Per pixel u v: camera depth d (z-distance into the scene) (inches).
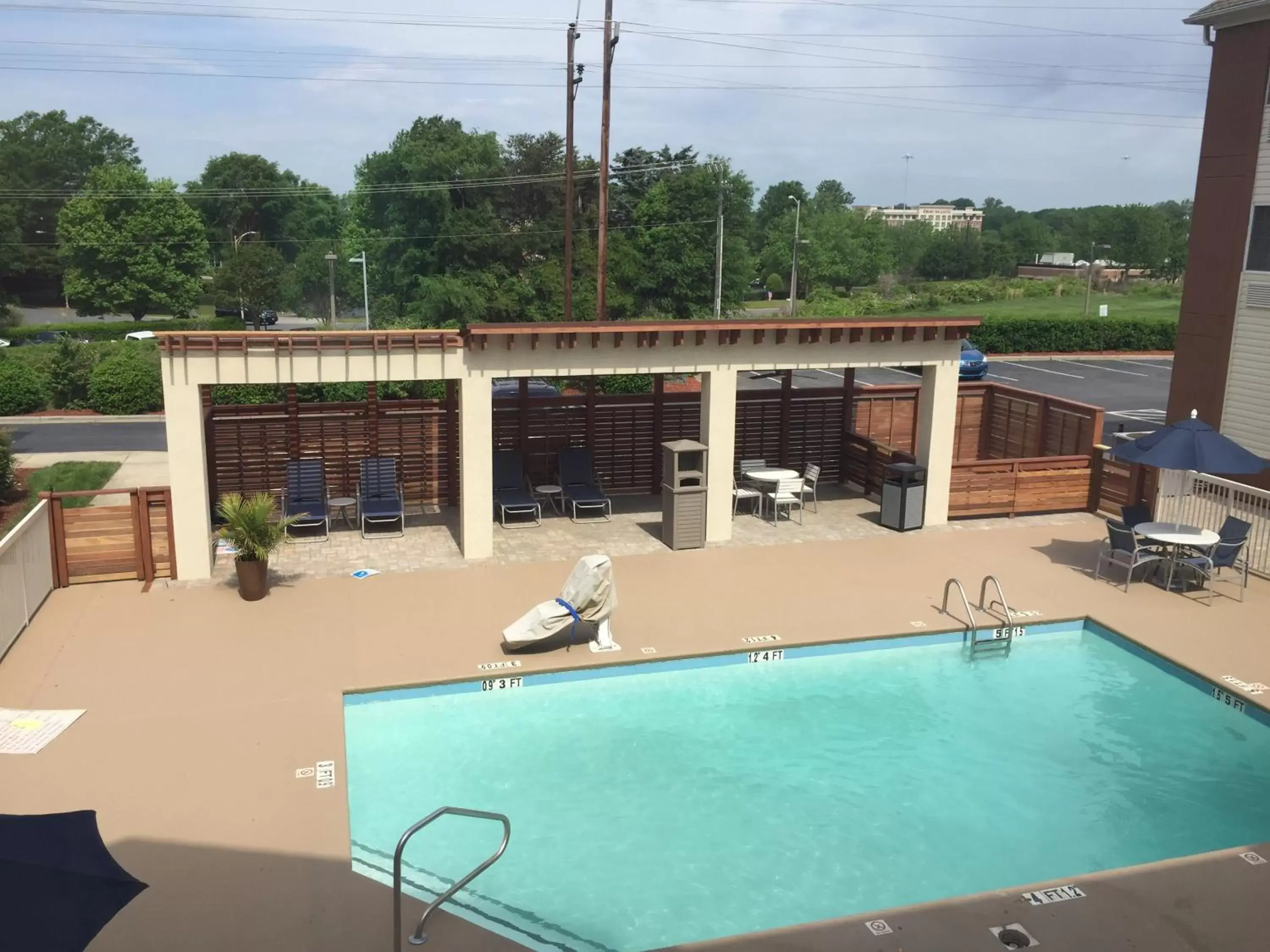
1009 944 283.4
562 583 574.6
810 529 695.7
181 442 550.3
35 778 358.3
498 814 298.5
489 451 604.4
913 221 4178.2
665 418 772.6
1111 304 2994.6
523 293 2273.6
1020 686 482.9
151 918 285.9
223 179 3686.0
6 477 827.4
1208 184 814.5
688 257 2465.6
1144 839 361.7
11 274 3159.5
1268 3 738.8
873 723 444.1
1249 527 573.9
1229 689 460.1
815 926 291.1
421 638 493.4
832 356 658.2
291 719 408.2
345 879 308.3
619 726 434.9
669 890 325.4
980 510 727.1
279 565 599.8
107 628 497.7
